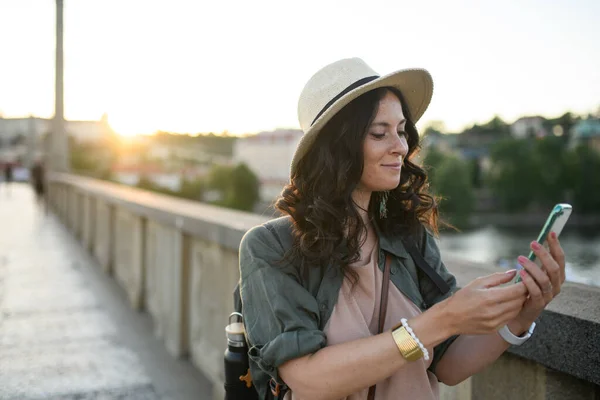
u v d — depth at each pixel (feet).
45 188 53.83
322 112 4.16
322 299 4.04
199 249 12.43
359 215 4.10
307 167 4.28
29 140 168.04
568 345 4.53
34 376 11.98
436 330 3.58
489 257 184.65
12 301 18.45
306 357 3.79
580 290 5.23
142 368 12.54
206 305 12.03
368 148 4.10
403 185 4.63
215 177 331.98
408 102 4.54
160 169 382.63
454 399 5.99
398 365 3.63
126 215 20.02
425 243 4.69
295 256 4.07
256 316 4.06
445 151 336.29
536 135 368.48
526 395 5.15
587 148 330.13
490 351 4.25
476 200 320.91
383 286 4.24
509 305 3.51
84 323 15.99
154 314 15.89
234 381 4.96
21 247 30.86
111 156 284.20
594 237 226.58
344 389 3.68
